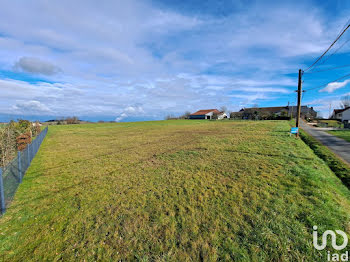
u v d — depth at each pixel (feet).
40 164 28.58
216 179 18.88
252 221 11.71
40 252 10.05
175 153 31.96
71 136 68.54
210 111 257.34
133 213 13.50
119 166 25.89
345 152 30.48
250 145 34.68
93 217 13.24
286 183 16.78
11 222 12.93
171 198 15.37
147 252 9.80
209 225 11.65
